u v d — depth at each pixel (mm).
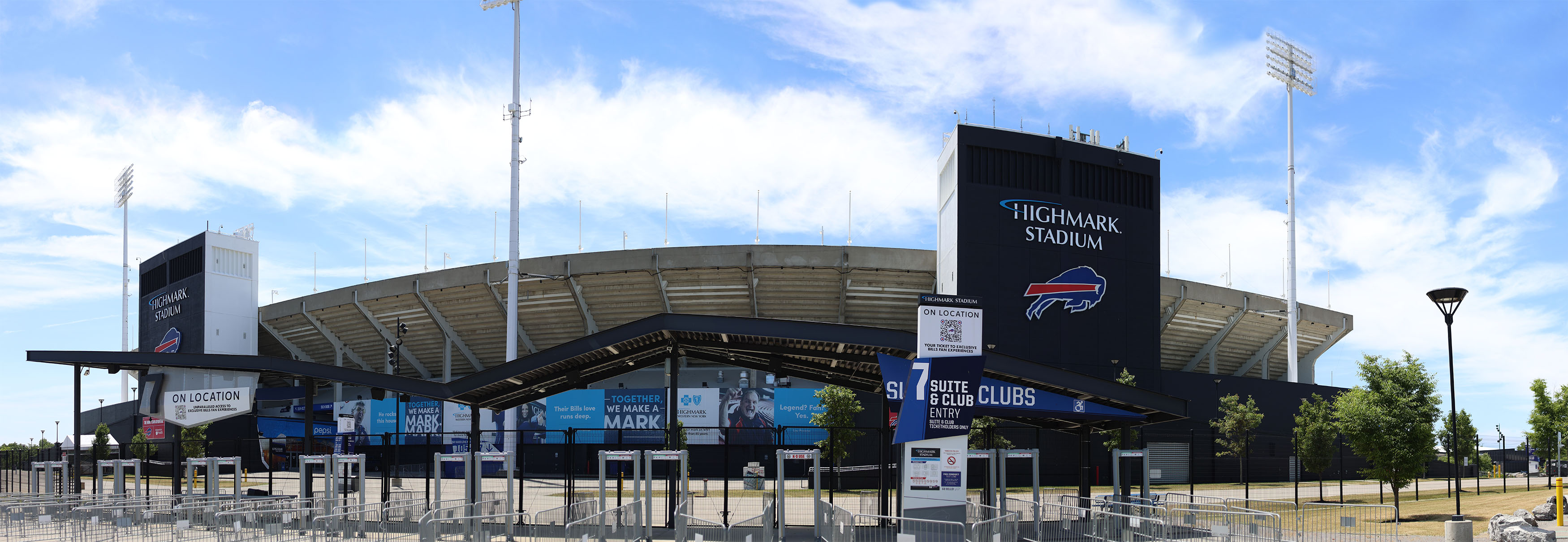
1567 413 45156
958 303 18531
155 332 79250
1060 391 23203
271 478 29516
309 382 28000
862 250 55906
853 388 28234
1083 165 53250
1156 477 53625
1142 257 53531
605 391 56031
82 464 57688
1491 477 65125
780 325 20703
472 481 24281
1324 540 21234
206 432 66000
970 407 18312
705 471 51906
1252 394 58250
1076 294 51531
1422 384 29875
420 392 25203
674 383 24484
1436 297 23188
